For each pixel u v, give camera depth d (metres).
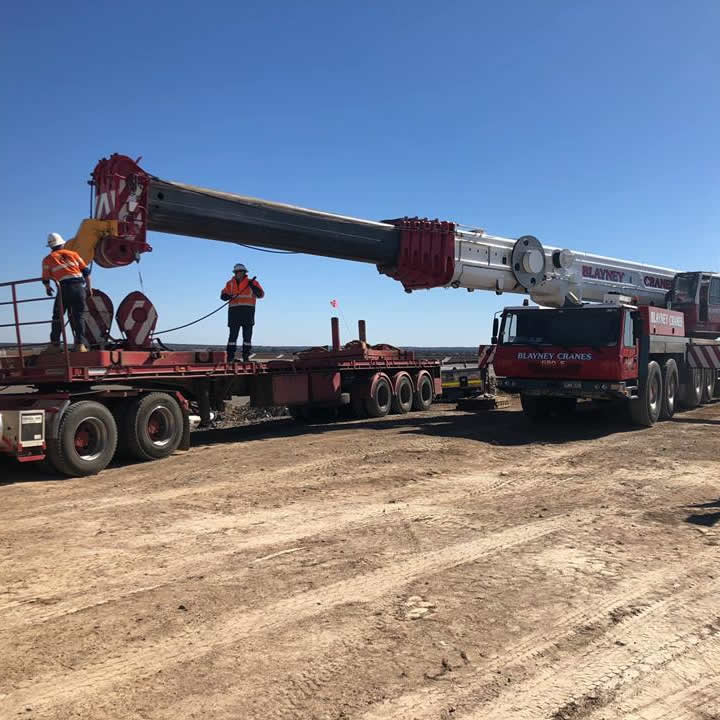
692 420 14.23
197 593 4.65
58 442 8.50
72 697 3.34
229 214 10.20
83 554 5.50
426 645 3.88
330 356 15.41
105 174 9.28
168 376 10.51
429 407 17.98
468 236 13.07
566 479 8.36
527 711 3.22
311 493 7.62
